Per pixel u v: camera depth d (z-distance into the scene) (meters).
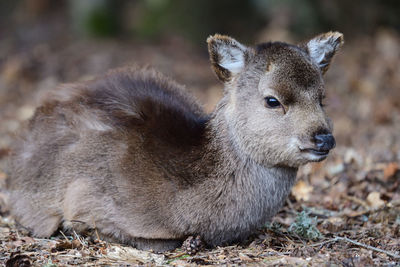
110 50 24.52
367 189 13.24
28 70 22.62
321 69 10.82
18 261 9.10
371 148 16.19
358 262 9.04
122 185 10.11
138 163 10.13
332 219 11.72
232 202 9.99
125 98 10.79
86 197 10.23
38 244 10.28
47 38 26.72
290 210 12.38
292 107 9.59
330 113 20.16
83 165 10.38
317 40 10.62
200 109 12.16
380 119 19.05
